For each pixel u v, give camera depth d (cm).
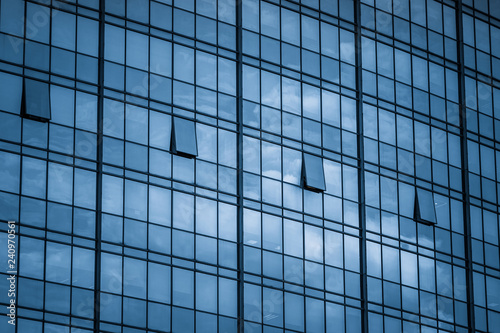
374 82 6806
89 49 5956
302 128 6488
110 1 6069
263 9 6512
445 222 6869
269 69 6450
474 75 7219
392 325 6488
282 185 6338
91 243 5734
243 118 6306
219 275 6025
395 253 6625
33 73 5791
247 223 6169
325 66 6650
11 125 5688
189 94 6181
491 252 6994
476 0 7362
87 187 5797
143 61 6088
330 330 6272
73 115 5847
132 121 5991
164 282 5866
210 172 6147
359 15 6838
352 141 6644
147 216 5909
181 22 6247
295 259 6262
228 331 5972
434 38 7119
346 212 6519
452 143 7031
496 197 7112
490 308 6881
